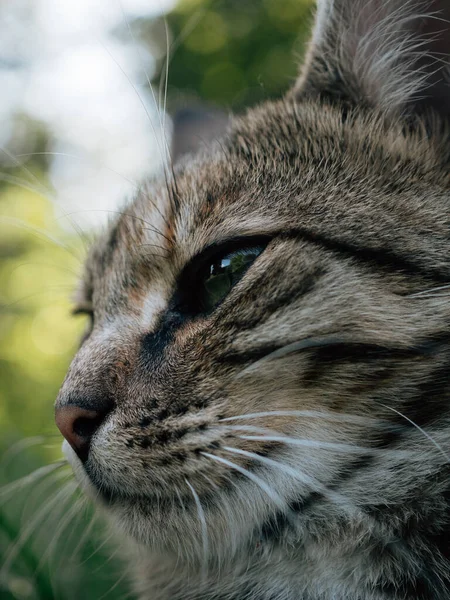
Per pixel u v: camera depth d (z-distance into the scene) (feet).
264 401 0.64
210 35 2.15
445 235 0.65
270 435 0.64
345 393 0.63
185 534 0.67
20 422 1.82
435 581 0.64
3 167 1.50
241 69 2.12
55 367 1.96
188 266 0.69
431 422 0.64
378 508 0.65
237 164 0.72
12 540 0.86
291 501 0.65
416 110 0.71
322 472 0.64
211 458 0.64
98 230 0.88
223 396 0.64
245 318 0.64
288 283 0.65
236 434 0.64
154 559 0.75
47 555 0.83
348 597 0.65
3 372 2.05
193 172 0.75
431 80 0.70
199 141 0.93
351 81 0.74
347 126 0.72
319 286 0.64
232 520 0.65
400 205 0.67
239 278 0.67
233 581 0.70
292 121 0.74
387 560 0.65
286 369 0.63
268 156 0.71
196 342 0.65
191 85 2.12
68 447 0.72
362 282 0.64
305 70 0.78
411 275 0.64
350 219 0.66
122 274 0.74
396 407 0.64
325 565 0.66
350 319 0.64
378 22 0.72
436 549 0.64
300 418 0.64
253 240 0.67
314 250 0.65
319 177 0.69
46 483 0.95
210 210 0.69
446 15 0.68
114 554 0.81
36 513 0.85
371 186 0.68
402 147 0.70
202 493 0.65
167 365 0.66
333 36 0.75
